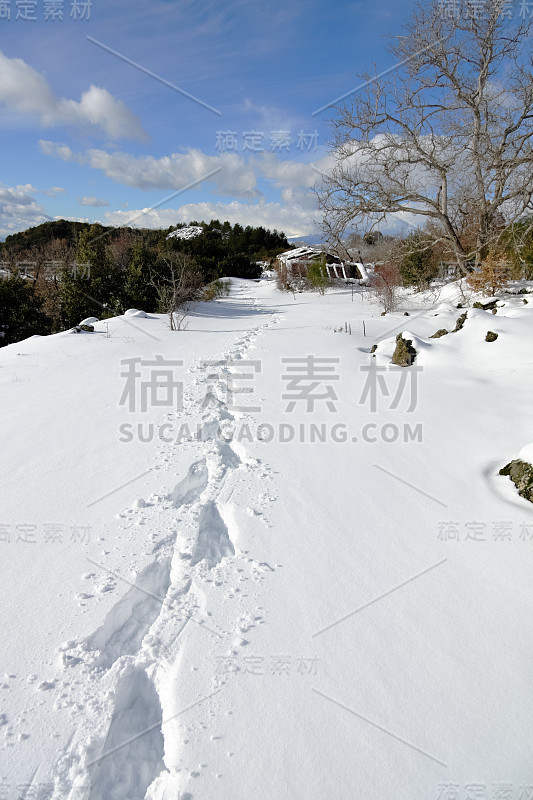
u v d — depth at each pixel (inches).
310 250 1225.4
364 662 98.0
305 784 75.6
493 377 288.0
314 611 112.0
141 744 84.7
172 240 1429.6
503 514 151.9
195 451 199.5
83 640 103.8
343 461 189.8
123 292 695.1
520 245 560.1
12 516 151.8
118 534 142.0
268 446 204.4
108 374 323.9
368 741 82.1
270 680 93.6
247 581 122.2
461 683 93.2
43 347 427.2
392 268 775.1
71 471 181.8
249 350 407.2
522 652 100.3
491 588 119.4
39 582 121.8
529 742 81.9
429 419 231.1
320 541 138.9
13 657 99.3
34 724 85.0
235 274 1446.9
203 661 98.1
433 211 660.7
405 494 164.9
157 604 116.7
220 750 80.7
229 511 154.3
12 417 241.3
